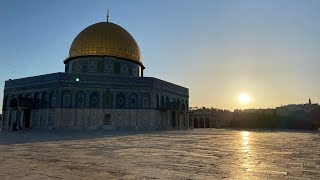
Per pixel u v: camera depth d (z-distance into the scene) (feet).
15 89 146.10
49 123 129.29
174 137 78.43
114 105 135.03
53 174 22.84
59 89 128.67
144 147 46.70
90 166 26.84
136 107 138.41
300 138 82.84
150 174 23.11
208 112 265.54
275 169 25.89
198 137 79.71
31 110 137.18
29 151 39.52
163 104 152.15
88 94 132.36
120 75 139.13
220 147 47.91
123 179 21.15
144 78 141.69
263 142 62.64
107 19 164.66
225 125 284.82
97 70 145.48
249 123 274.98
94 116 131.44
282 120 251.60
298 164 28.94
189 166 27.14
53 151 39.70
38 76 137.59
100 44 146.92
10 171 24.02
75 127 128.26
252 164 28.66
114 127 133.18
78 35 156.15
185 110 165.78
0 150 40.83
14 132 110.32
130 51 153.69
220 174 23.32
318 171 25.00
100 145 50.14
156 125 143.33
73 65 150.71
